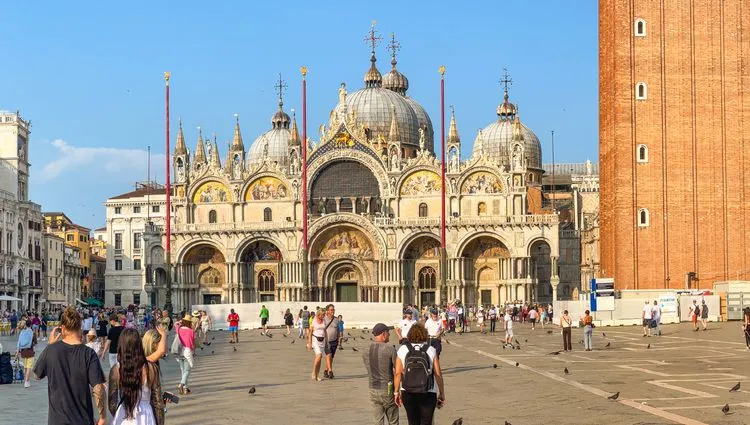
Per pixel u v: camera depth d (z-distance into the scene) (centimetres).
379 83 19612
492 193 15988
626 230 10612
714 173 10569
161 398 2216
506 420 3209
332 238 16525
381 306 12019
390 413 2842
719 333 8275
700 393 3850
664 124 10612
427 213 16250
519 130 16138
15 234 16550
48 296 19288
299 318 10800
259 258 16912
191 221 16975
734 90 10569
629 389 4031
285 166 19038
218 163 17000
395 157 16475
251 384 4572
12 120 17262
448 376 4881
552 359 5875
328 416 3422
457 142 17462
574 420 3189
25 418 3566
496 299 16050
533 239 15662
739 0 10575
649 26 10656
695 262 10538
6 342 9356
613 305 10225
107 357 6556
